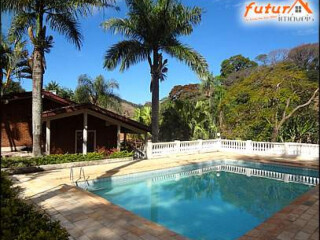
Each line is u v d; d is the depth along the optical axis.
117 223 6.16
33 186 9.64
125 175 12.41
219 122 23.69
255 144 18.58
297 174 11.16
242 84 18.27
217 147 21.45
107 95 31.53
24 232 3.45
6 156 13.43
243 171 15.33
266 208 8.84
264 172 14.55
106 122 17.88
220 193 10.86
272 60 15.35
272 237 5.21
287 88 12.48
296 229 5.46
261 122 17.00
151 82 18.50
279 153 14.15
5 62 16.86
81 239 5.34
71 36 14.59
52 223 4.12
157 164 15.03
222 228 7.21
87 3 12.75
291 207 6.55
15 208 3.49
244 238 5.27
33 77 12.80
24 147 17.69
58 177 11.16
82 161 14.25
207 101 26.50
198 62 17.83
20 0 11.26
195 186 12.07
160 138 23.25
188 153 19.56
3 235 3.29
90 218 6.48
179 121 22.89
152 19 17.58
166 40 18.44
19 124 17.64
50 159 13.07
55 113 14.66
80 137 17.72
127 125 18.27
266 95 15.11
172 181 12.93
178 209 8.84
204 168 15.91
